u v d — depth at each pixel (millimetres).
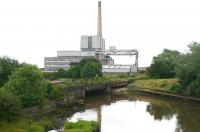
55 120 59906
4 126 44844
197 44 105250
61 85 90812
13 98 50125
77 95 100062
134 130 56125
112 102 97875
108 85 130375
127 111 78562
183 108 83688
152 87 126438
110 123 62219
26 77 62844
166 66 154750
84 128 47594
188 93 95938
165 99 105875
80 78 150000
